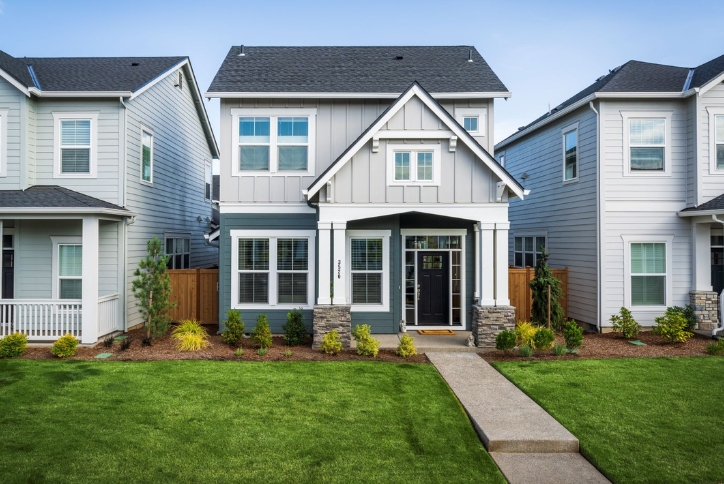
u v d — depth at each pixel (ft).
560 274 50.90
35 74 46.73
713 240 47.75
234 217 43.73
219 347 37.70
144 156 48.47
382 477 17.93
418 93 37.96
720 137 44.45
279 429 21.85
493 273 38.86
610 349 37.73
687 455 19.60
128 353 35.53
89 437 20.75
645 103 45.34
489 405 25.13
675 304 45.50
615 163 45.39
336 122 44.09
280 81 44.70
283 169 43.96
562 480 18.12
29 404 24.53
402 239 45.03
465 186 38.81
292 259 43.80
